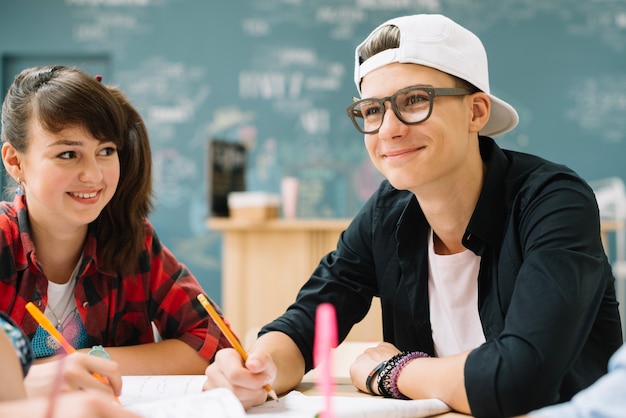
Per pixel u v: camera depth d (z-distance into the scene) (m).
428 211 1.18
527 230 1.08
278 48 4.86
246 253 3.28
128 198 1.34
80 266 1.32
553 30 4.79
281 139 4.84
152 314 1.41
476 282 1.19
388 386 1.06
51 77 1.20
